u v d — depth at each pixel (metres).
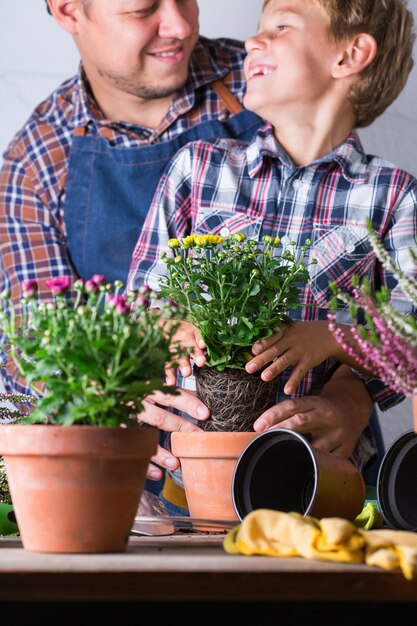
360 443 2.07
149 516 1.41
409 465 1.41
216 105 2.51
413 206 2.10
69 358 1.06
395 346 1.15
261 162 2.11
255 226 2.08
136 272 2.05
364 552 0.99
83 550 1.06
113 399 1.07
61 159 2.54
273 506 1.39
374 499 1.71
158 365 1.11
